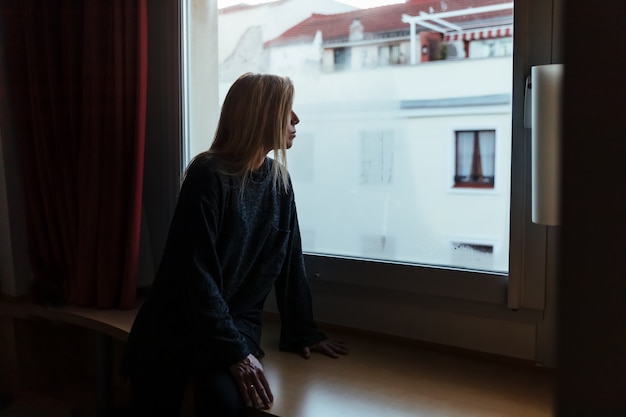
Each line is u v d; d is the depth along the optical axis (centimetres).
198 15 160
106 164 151
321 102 143
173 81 159
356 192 140
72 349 183
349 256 141
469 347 126
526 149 113
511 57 115
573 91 47
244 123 117
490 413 99
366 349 131
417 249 132
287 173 128
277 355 128
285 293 131
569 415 49
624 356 47
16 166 175
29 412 183
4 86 171
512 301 117
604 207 47
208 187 111
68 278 165
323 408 101
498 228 121
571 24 47
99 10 150
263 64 152
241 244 118
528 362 119
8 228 174
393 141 133
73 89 156
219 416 102
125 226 154
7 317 178
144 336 118
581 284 48
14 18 165
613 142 46
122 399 169
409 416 98
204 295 108
